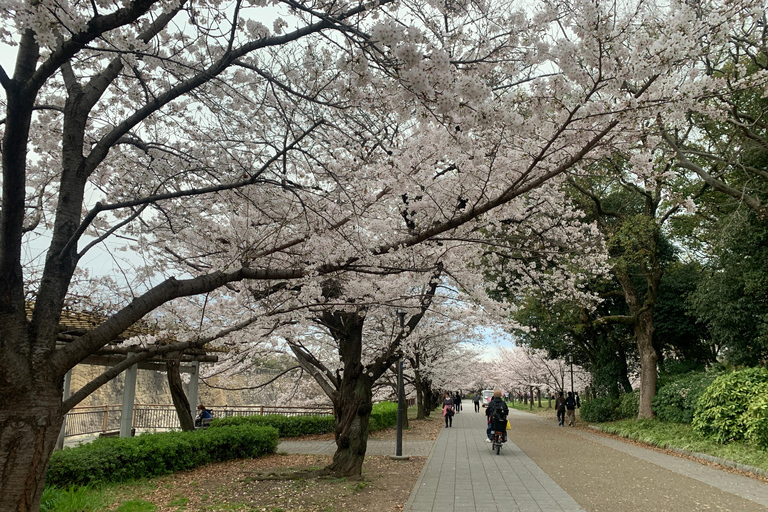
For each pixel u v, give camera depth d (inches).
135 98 208.2
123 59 149.6
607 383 834.8
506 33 136.4
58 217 138.1
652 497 286.2
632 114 146.5
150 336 268.1
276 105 199.5
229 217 245.8
